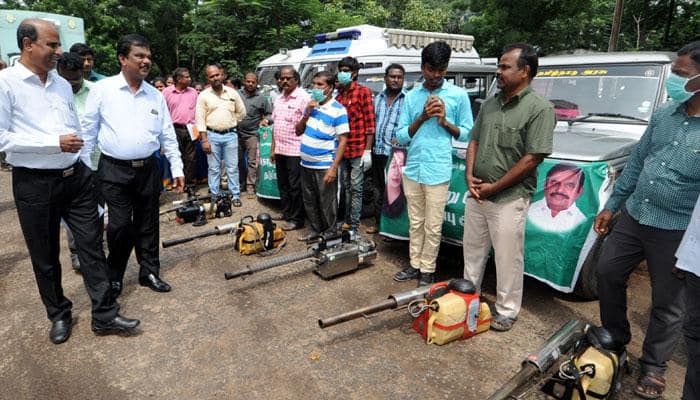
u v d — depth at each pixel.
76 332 3.15
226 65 16.44
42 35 2.63
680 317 2.45
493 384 2.61
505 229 2.92
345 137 4.22
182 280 3.94
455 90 3.44
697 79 2.12
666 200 2.32
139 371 2.74
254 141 6.52
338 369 2.73
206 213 5.52
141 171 3.39
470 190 3.01
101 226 3.37
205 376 2.68
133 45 3.12
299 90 4.86
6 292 3.76
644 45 16.69
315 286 3.82
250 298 3.61
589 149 3.37
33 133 2.74
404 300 2.96
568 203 3.14
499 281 3.10
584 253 3.10
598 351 2.38
